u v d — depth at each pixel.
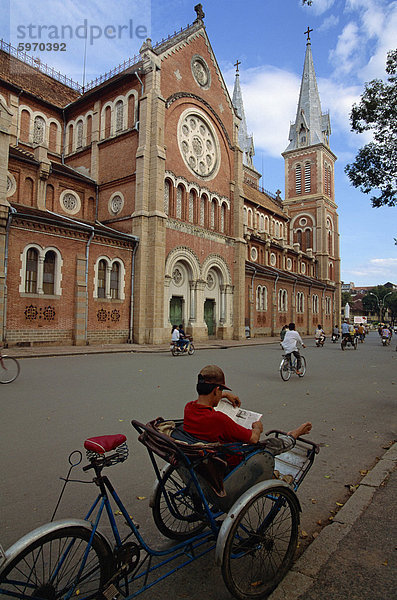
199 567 3.30
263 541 3.17
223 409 4.02
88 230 22.80
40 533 2.45
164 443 3.17
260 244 45.00
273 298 41.78
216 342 30.06
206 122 32.50
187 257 29.22
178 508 4.07
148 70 27.44
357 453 5.97
